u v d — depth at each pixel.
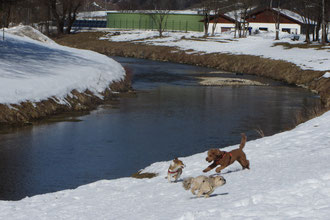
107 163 17.89
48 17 107.94
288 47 67.00
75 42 97.12
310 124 20.12
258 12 103.88
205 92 39.62
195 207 8.22
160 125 25.58
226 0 109.44
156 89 40.91
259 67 56.16
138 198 10.48
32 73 33.12
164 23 116.38
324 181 8.70
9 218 9.28
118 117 27.62
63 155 18.92
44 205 10.56
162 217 7.75
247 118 27.92
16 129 23.45
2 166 17.14
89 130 23.81
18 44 50.81
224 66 62.28
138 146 20.75
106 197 11.15
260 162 13.27
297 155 13.66
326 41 72.19
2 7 43.75
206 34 97.81
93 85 35.34
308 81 44.69
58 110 28.22
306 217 6.46
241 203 7.89
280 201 7.68
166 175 13.46
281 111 30.41
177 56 73.00
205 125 25.75
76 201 10.86
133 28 121.75
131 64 65.56
